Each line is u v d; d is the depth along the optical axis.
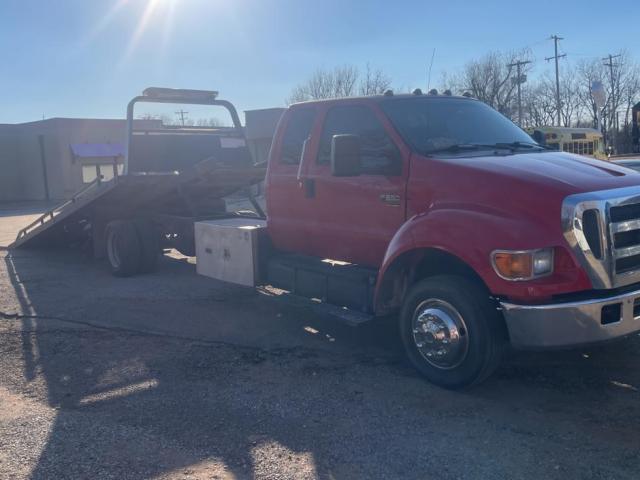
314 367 5.89
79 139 39.22
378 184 5.78
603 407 4.84
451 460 4.09
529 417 4.70
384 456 4.18
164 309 8.14
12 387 5.66
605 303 4.54
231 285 9.43
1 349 6.73
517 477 3.86
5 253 13.34
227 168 9.10
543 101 60.34
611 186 4.85
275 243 7.20
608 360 5.80
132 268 10.14
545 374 5.52
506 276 4.68
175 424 4.77
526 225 4.69
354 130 6.14
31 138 40.75
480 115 6.35
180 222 9.62
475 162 5.27
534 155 5.62
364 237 6.00
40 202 39.12
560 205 4.61
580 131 24.84
